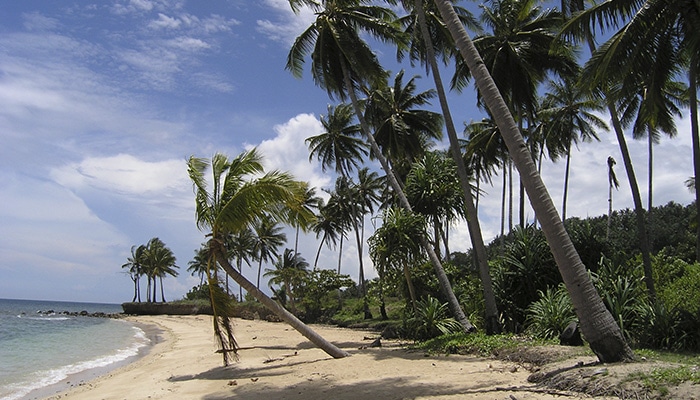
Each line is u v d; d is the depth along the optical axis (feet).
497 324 48.32
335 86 73.46
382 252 54.39
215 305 45.83
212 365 52.29
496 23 73.87
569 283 28.50
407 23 77.82
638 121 92.43
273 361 50.78
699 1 38.91
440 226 61.21
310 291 138.51
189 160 47.26
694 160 43.96
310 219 45.57
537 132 108.58
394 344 57.67
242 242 204.95
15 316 234.79
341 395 29.84
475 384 28.71
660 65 44.34
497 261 58.18
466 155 98.37
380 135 99.14
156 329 145.28
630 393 21.44
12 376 57.41
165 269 274.57
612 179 106.32
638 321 35.19
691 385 20.27
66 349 88.58
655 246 148.77
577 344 34.73
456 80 75.82
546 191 29.89
